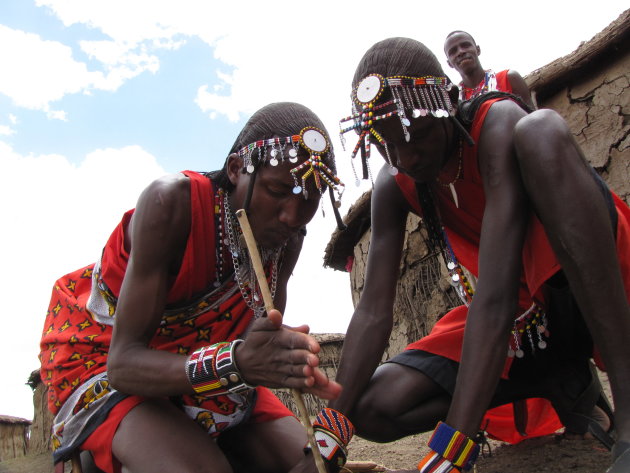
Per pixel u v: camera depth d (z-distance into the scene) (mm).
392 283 2250
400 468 2848
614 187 4855
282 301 2416
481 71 4023
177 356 1796
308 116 1916
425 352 2201
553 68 5145
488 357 1657
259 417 2379
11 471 6836
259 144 1858
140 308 1850
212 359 1704
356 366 2096
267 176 1878
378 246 2311
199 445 1864
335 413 1957
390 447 3428
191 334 2152
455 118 1915
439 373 2113
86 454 2176
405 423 2168
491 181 1825
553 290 1992
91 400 1997
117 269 2068
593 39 4898
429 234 2365
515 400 2330
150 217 1877
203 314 2154
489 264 1734
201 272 2023
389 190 2336
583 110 5117
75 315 2230
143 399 1940
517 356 2189
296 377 1594
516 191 1770
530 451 2564
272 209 1919
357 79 1923
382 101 1852
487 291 1709
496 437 2668
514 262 1726
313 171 1827
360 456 3287
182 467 1775
